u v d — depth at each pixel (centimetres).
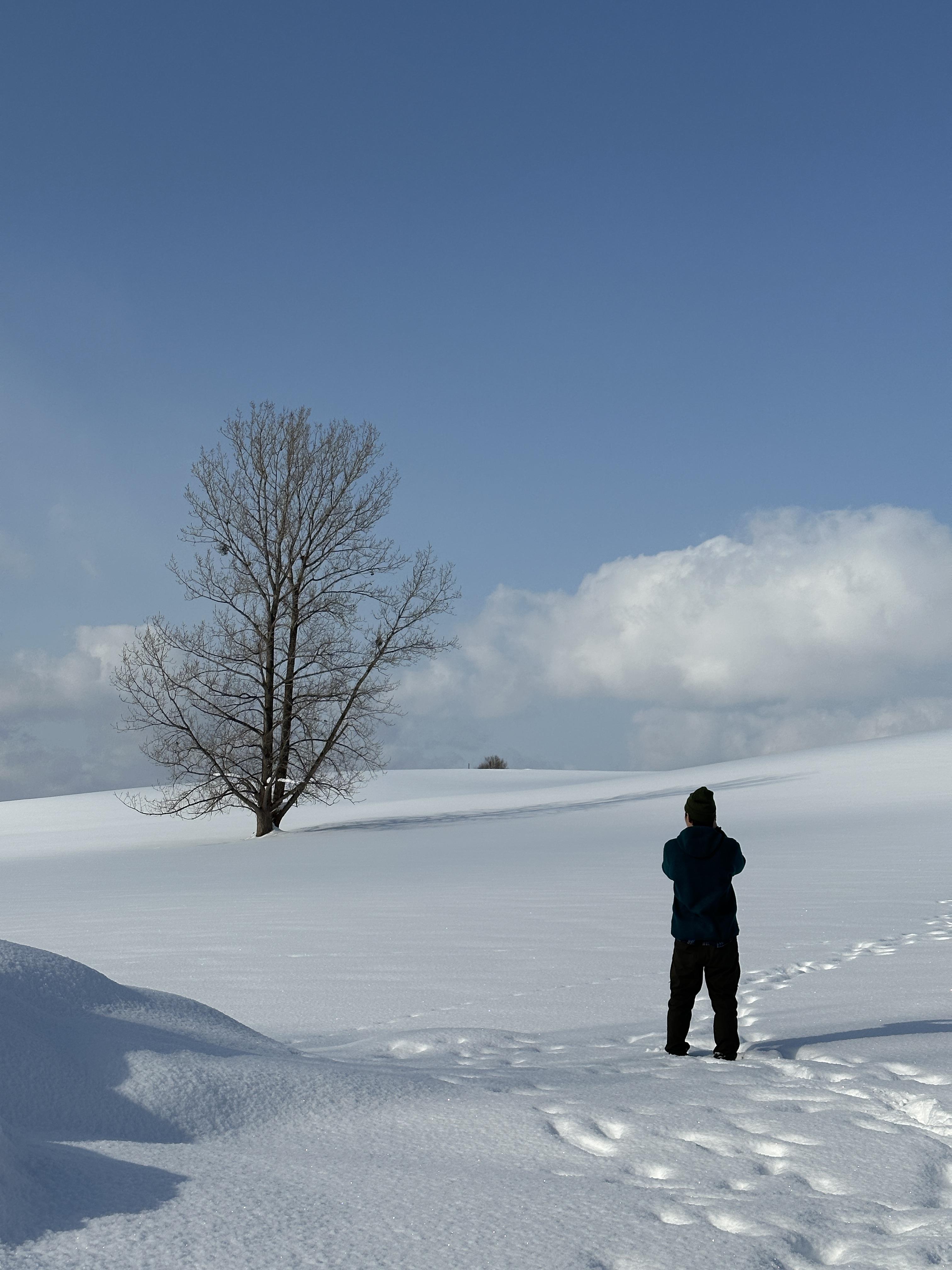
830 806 3130
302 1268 248
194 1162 322
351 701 3397
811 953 901
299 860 2458
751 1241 267
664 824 2842
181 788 3575
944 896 1294
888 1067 459
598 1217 283
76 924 1342
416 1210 286
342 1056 555
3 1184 269
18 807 6069
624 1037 607
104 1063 383
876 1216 287
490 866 1956
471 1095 414
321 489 3450
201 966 933
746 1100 407
